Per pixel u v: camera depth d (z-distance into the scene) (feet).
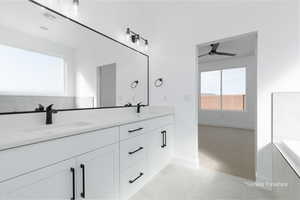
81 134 3.62
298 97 5.24
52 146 3.07
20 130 3.76
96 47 6.14
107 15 6.81
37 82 4.40
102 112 6.20
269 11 5.60
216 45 11.40
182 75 7.77
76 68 5.42
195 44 7.36
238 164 7.66
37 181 2.85
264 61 5.70
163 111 8.33
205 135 13.65
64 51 5.10
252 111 15.83
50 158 3.04
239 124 16.63
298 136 5.29
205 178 6.43
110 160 4.43
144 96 8.45
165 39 8.23
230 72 17.40
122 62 7.26
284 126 5.45
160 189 5.69
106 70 6.51
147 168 6.14
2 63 3.80
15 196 2.58
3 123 3.64
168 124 7.63
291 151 4.26
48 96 4.61
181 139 7.89
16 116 3.84
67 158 3.33
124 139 4.95
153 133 6.51
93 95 5.93
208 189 5.67
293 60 5.26
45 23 4.65
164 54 8.29
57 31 4.93
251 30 5.96
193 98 7.50
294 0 5.19
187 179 6.36
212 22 6.88
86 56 5.74
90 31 5.94
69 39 5.24
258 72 5.82
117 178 4.68
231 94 17.48
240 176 6.52
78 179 3.56
